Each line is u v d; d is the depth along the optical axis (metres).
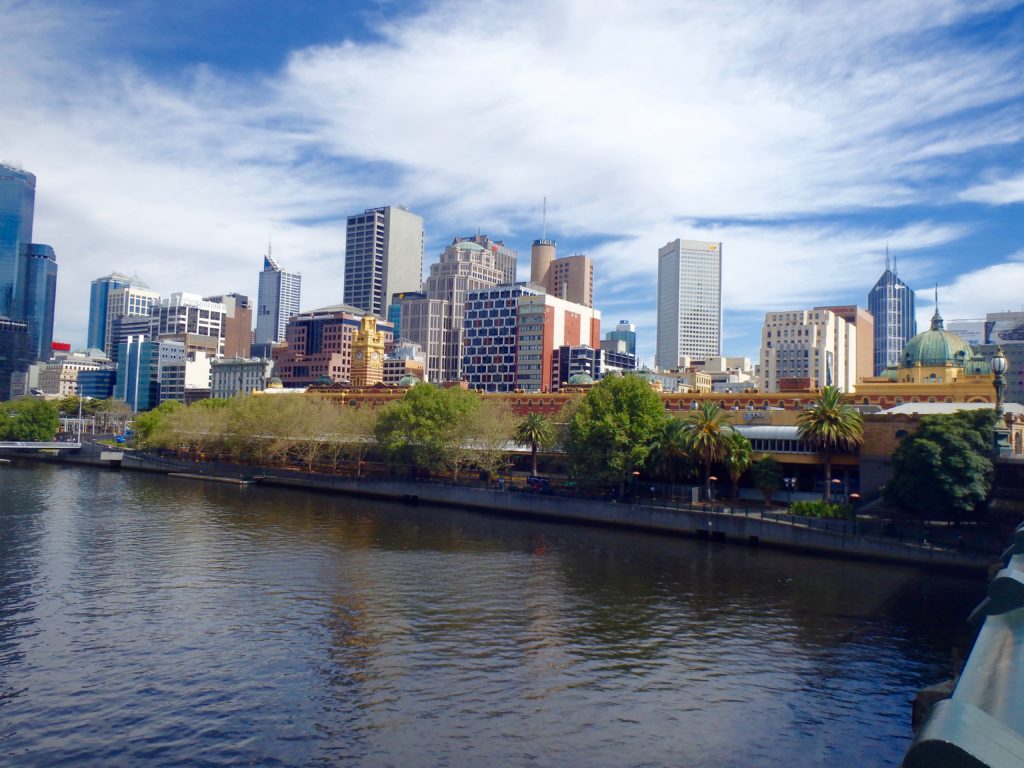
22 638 49.62
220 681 43.19
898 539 77.75
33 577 65.56
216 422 167.38
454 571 72.31
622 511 101.19
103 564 71.31
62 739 35.97
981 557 71.75
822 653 50.03
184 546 81.12
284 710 39.50
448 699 41.38
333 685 42.97
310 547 82.50
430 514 113.81
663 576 71.81
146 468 177.12
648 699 41.97
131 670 44.53
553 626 55.00
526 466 145.25
